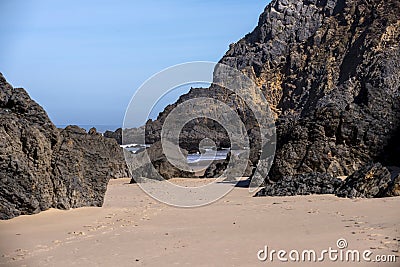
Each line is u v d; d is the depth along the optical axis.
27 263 9.91
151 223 13.58
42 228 12.74
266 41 79.44
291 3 80.50
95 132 30.09
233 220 13.54
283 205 15.58
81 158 15.59
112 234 12.16
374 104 22.92
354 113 22.59
